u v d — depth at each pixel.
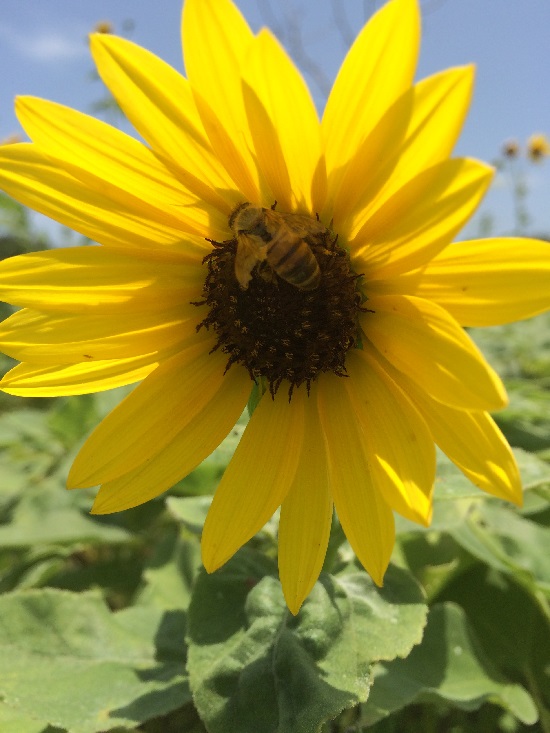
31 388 0.07
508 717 0.11
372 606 0.08
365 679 0.07
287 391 0.08
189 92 0.06
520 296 0.06
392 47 0.06
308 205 0.07
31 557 0.14
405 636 0.07
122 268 0.07
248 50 0.06
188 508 0.10
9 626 0.09
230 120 0.06
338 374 0.07
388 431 0.07
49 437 0.19
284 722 0.07
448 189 0.06
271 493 0.07
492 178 0.05
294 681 0.07
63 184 0.07
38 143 0.07
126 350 0.07
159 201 0.07
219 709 0.07
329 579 0.08
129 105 0.06
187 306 0.08
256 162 0.07
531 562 0.11
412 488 0.06
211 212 0.07
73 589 0.14
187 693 0.08
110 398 0.18
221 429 0.08
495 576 0.11
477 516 0.12
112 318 0.07
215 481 0.12
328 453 0.07
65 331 0.07
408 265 0.06
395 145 0.06
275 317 0.07
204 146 0.07
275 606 0.08
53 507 0.14
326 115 0.06
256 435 0.08
